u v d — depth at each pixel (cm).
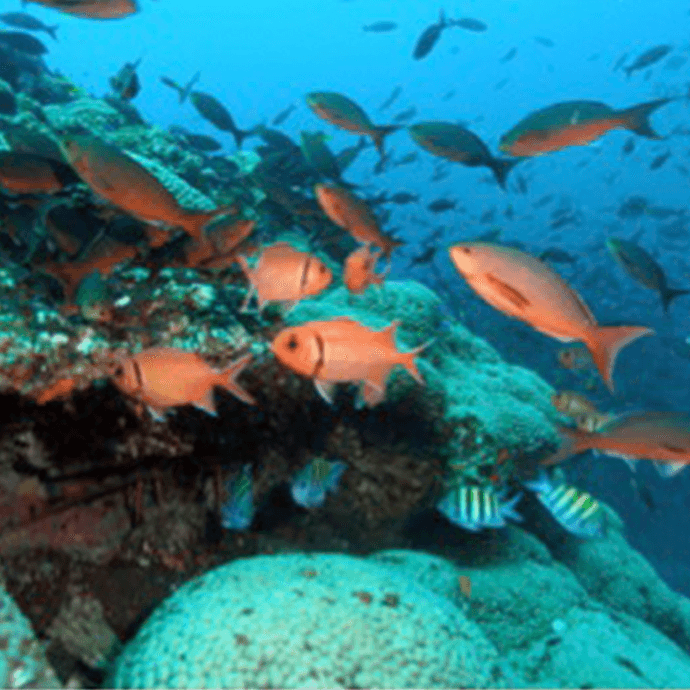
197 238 335
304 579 322
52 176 360
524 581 496
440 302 613
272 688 273
